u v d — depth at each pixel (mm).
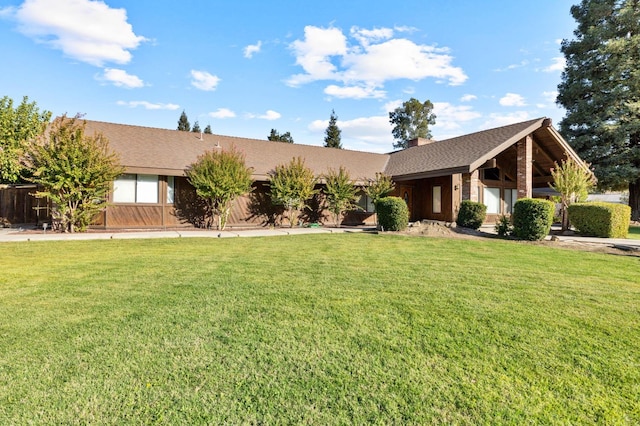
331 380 2576
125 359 2854
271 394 2396
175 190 14562
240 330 3457
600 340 3320
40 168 11133
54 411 2193
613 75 21547
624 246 9781
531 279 5734
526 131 14484
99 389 2432
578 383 2584
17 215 15945
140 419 2121
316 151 19938
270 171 16094
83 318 3750
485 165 14727
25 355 2904
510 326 3635
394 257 7789
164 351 2998
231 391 2426
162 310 4020
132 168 12773
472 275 5977
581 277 5918
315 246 9609
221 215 14492
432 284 5320
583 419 2186
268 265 6723
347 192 16422
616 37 22078
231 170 13867
